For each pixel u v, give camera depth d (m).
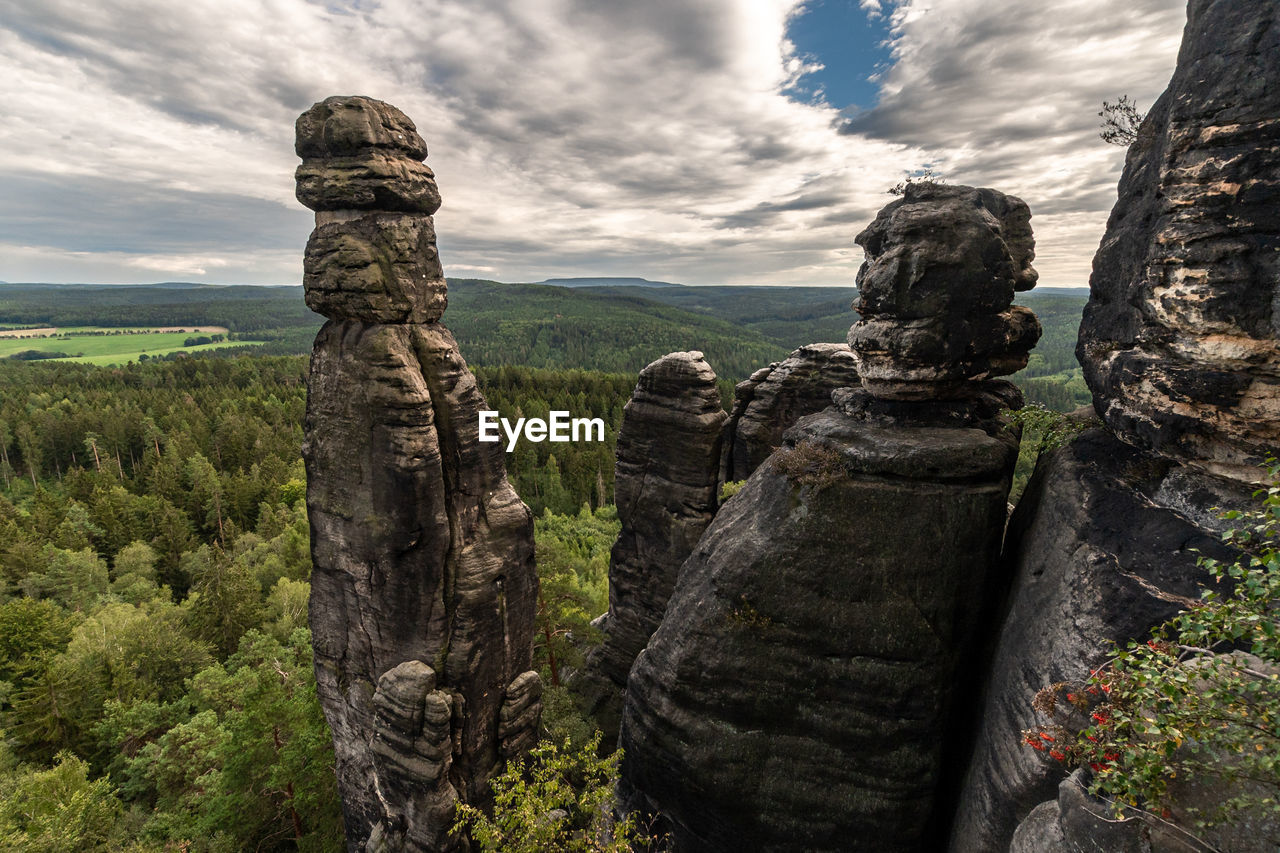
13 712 47.75
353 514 23.72
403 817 24.00
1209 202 11.30
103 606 64.56
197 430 119.94
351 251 22.25
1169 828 8.15
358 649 25.22
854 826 16.42
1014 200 19.89
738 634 17.05
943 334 16.89
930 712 15.98
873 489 16.52
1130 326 13.39
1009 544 17.02
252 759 33.50
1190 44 12.04
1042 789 11.90
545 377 171.75
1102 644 11.63
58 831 30.75
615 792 20.38
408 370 22.58
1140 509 12.81
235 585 62.75
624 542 35.22
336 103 21.95
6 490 111.44
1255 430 11.18
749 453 34.44
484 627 24.61
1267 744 6.69
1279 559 6.52
